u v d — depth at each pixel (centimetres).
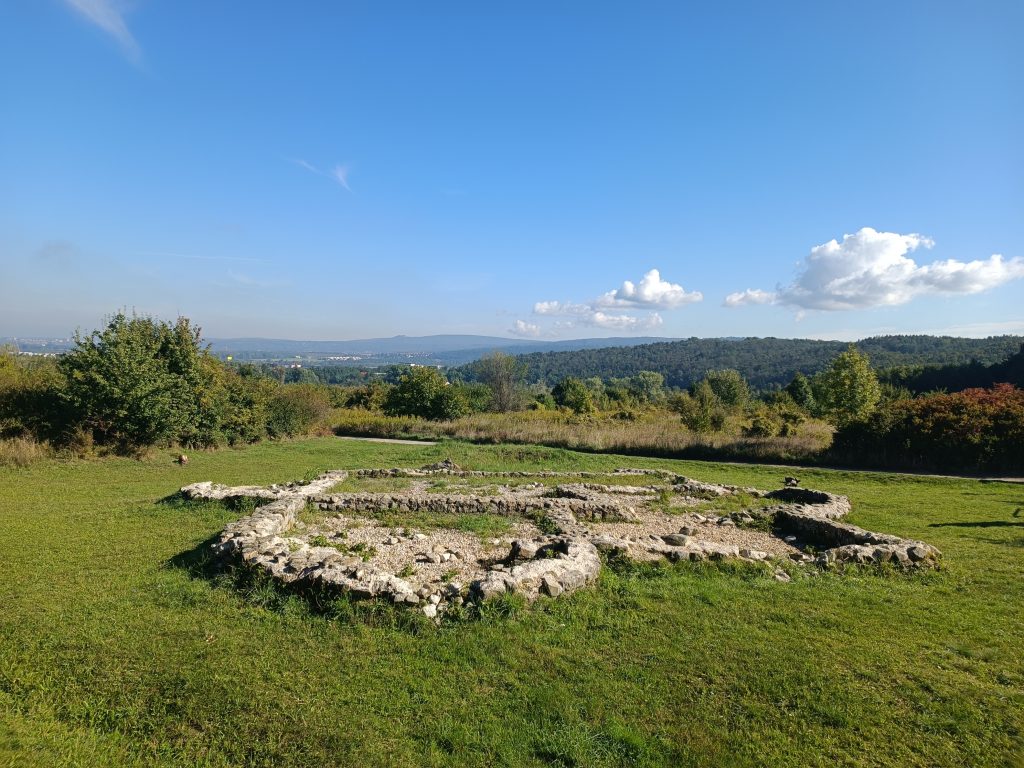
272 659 550
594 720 463
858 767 416
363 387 5644
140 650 561
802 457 2412
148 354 2153
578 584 738
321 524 1118
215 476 1817
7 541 916
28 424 1936
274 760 416
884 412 2375
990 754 430
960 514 1356
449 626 622
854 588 785
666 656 568
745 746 436
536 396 6569
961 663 566
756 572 840
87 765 407
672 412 4566
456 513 1248
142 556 860
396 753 423
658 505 1385
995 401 2208
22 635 584
